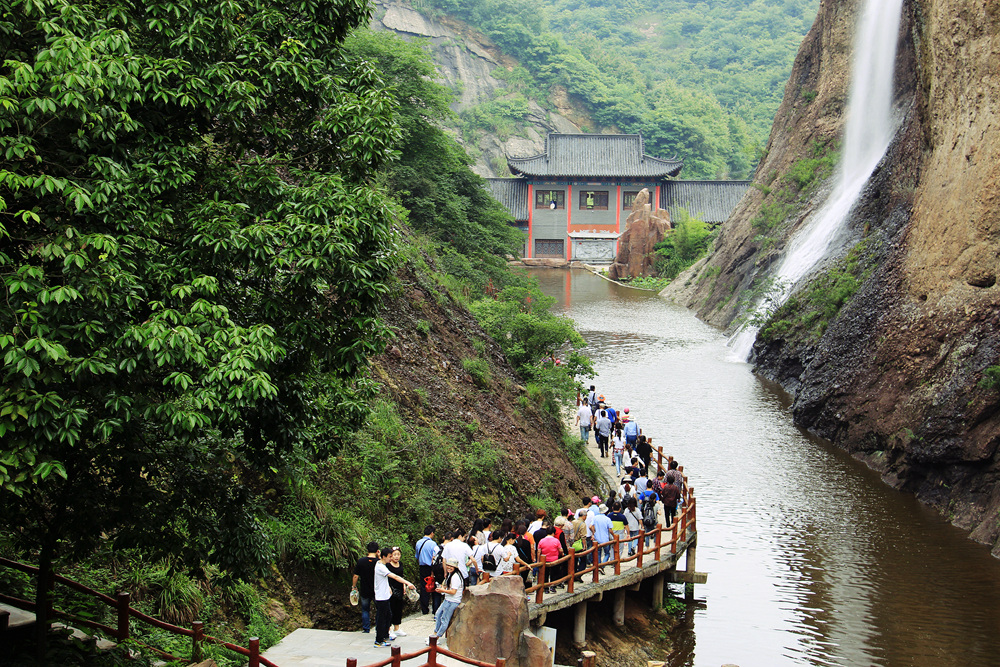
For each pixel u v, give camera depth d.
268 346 9.80
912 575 20.81
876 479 28.17
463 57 150.38
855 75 54.75
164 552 10.95
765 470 28.86
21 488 8.46
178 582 12.57
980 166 28.72
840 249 42.00
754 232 59.06
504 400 24.92
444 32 152.62
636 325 55.88
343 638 12.92
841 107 57.34
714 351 47.72
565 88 155.12
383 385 19.58
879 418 29.56
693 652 17.41
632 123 152.50
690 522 20.55
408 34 147.12
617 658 16.67
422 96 38.53
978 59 29.55
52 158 9.42
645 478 22.02
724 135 154.00
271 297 10.91
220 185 10.95
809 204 54.53
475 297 34.78
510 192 98.94
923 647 17.39
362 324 11.02
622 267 82.94
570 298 67.94
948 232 30.14
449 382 22.64
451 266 35.88
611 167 96.50
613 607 17.80
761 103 181.88
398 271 24.84
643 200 84.88
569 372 31.44
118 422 8.82
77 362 8.58
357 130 11.33
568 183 97.31
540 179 97.19
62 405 8.49
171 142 10.42
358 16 12.02
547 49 155.88
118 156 9.81
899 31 46.78
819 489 27.17
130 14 10.44
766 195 61.62
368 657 12.10
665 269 80.50
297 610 13.84
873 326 32.75
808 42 65.69
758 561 21.78
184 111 10.56
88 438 9.69
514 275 41.97
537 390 27.98
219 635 12.49
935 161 32.81
